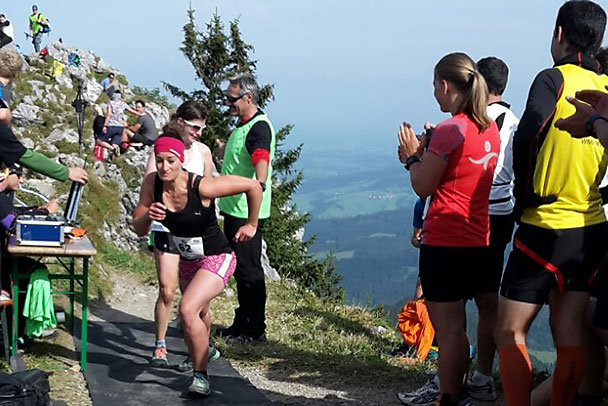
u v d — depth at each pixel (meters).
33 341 6.11
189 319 5.09
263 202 6.91
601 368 4.22
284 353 6.75
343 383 5.96
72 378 5.57
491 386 5.35
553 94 3.78
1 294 5.43
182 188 4.89
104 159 14.63
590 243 3.74
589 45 3.91
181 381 5.70
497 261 5.12
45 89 18.91
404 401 5.41
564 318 3.80
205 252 5.12
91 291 8.41
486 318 5.20
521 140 3.70
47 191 11.09
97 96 21.67
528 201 3.79
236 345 6.91
